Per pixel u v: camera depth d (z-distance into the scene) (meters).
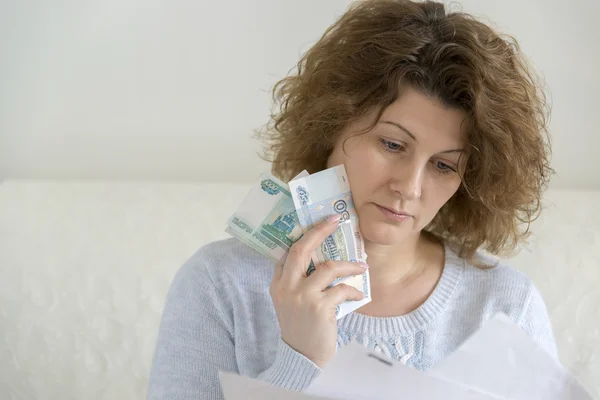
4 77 1.95
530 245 1.65
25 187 1.77
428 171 1.11
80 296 1.61
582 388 0.88
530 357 0.89
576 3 1.84
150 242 1.67
